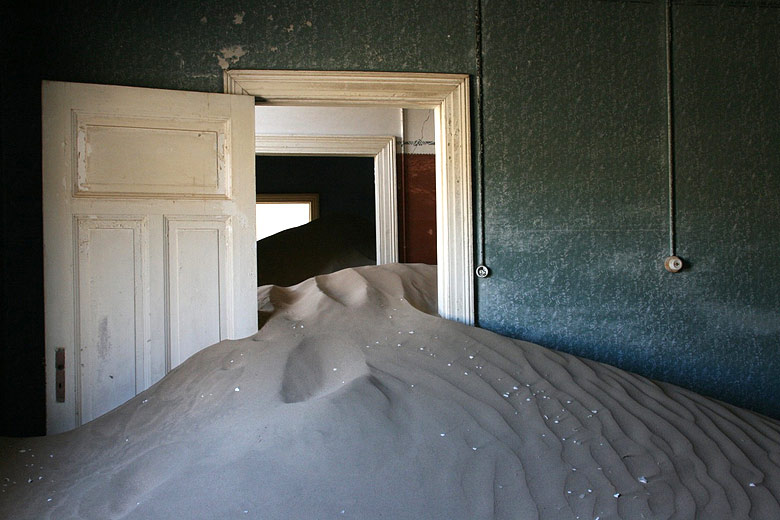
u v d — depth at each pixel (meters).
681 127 3.43
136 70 3.05
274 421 2.15
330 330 2.88
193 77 3.11
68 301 2.83
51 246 2.82
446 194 3.31
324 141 5.33
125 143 2.92
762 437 2.67
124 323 2.90
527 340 3.34
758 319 3.45
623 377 2.93
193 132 3.01
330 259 7.27
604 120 3.39
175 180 2.98
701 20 3.46
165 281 2.95
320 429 2.08
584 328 3.37
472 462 2.06
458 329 2.97
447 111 3.32
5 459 2.32
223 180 3.05
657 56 3.44
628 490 2.08
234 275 3.02
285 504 1.80
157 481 1.97
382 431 2.10
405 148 5.46
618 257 3.39
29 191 2.94
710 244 3.44
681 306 3.42
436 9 3.32
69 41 3.00
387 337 2.83
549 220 3.36
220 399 2.37
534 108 3.36
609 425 2.44
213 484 1.88
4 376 2.88
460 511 1.85
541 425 2.34
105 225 2.88
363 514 1.79
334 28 3.25
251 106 3.09
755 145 3.47
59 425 2.82
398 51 3.29
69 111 2.85
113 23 3.04
